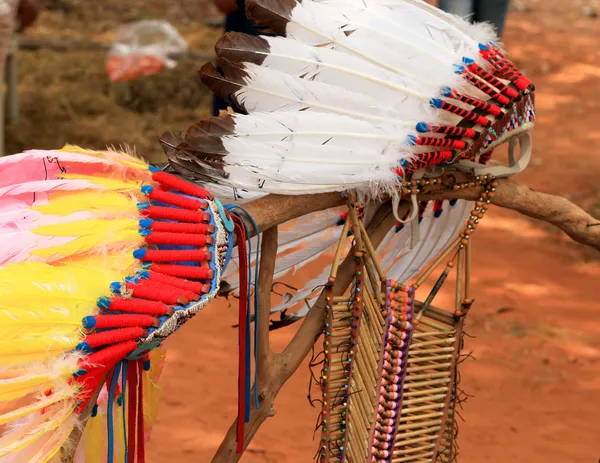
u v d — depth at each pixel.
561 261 4.91
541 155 6.59
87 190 1.30
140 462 1.33
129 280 1.21
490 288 4.51
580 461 3.09
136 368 1.27
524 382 3.63
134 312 1.20
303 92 1.37
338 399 1.49
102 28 9.33
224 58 1.36
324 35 1.38
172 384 3.48
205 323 4.02
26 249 1.21
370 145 1.38
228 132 1.34
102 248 1.23
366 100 1.38
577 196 5.81
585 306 4.39
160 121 6.61
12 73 6.14
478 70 1.43
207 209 1.32
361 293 1.46
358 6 1.42
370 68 1.39
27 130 6.07
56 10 9.83
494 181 1.52
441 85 1.39
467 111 1.41
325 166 1.37
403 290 1.49
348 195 1.46
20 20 5.27
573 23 10.97
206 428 3.20
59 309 1.16
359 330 1.47
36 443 1.21
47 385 1.15
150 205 1.30
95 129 6.23
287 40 1.38
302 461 3.01
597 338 4.05
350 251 1.55
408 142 1.39
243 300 1.39
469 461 3.05
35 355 1.14
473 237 5.18
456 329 1.55
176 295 1.22
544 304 4.38
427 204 1.69
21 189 1.27
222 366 3.65
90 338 1.16
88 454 1.47
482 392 3.54
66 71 7.52
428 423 1.55
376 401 1.49
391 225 1.54
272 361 1.49
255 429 1.50
